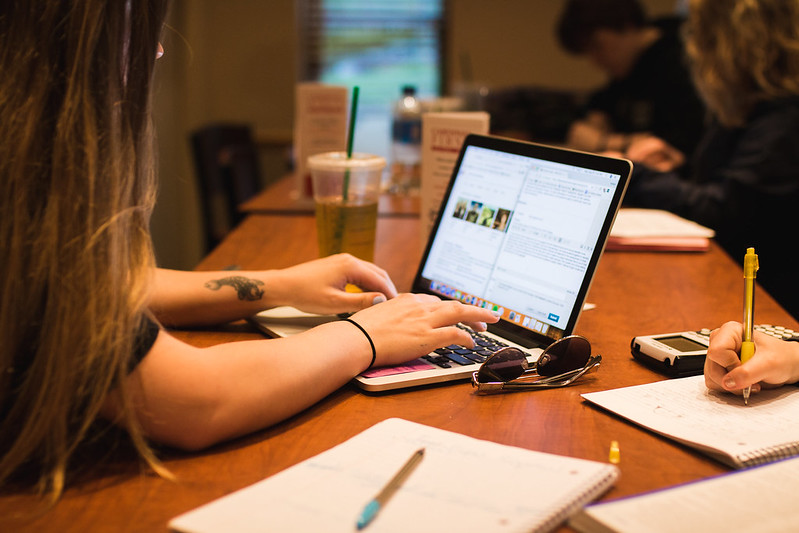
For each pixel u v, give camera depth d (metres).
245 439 0.81
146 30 0.76
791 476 0.71
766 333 1.06
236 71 4.62
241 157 3.15
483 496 0.66
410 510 0.64
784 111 2.05
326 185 1.34
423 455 0.74
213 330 1.14
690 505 0.66
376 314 0.98
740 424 0.83
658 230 1.81
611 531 0.62
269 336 1.10
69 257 0.71
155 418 0.75
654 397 0.90
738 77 2.10
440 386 0.96
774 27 2.02
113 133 0.74
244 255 1.62
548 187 1.13
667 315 1.27
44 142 0.72
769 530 0.62
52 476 0.71
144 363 0.74
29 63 0.71
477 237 1.22
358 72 4.73
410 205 2.26
